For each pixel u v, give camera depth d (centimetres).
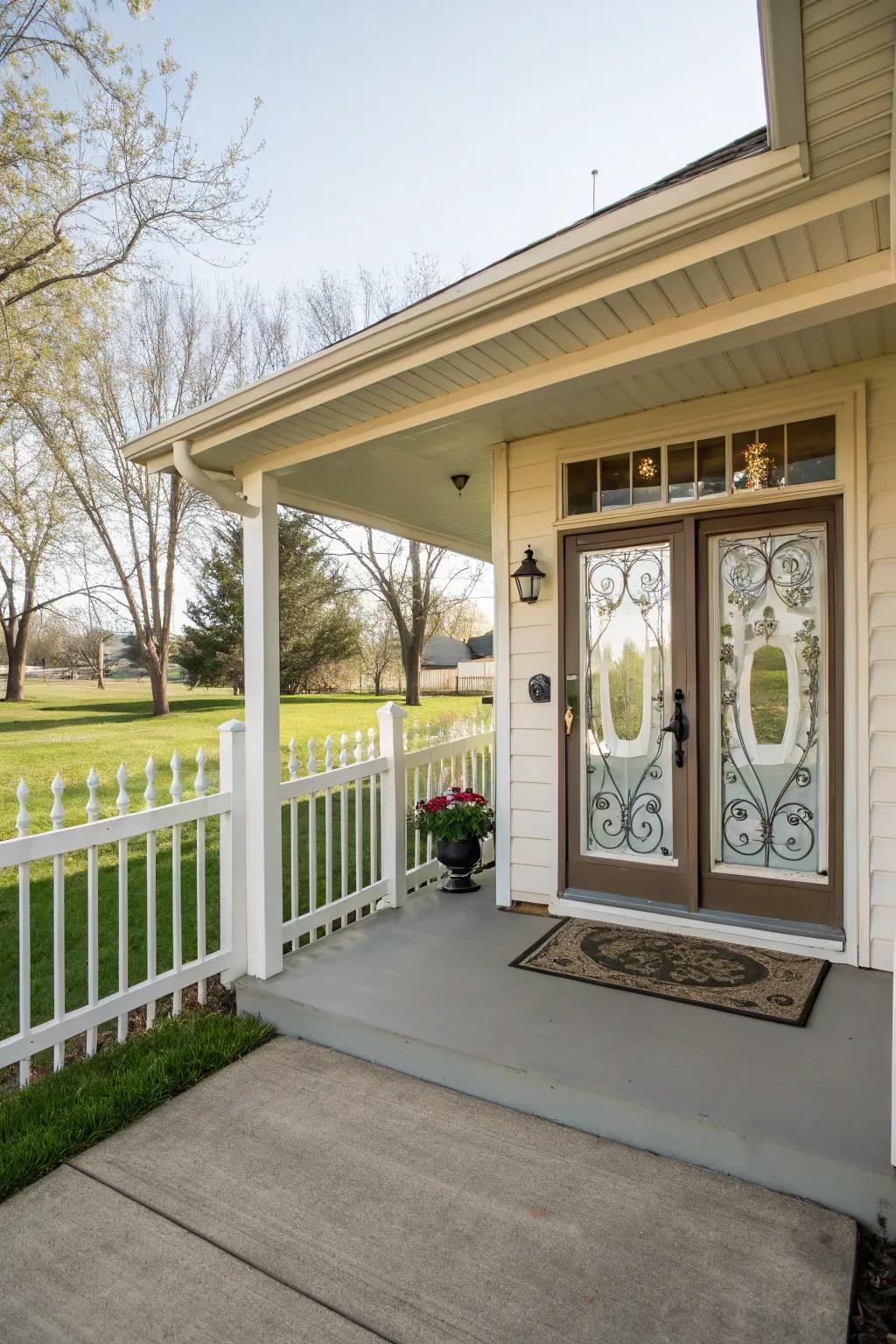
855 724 318
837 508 325
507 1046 258
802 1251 182
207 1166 218
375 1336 161
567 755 396
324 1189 207
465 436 391
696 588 356
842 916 325
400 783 431
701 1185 206
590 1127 231
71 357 1186
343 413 306
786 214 189
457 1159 219
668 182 280
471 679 2086
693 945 345
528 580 397
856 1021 271
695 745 357
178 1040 291
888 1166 191
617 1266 178
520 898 414
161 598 1655
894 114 154
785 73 147
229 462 362
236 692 1948
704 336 230
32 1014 340
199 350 1666
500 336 243
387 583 1791
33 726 1478
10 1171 211
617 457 377
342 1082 264
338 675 1955
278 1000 303
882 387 311
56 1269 181
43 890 509
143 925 452
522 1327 162
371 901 407
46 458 1378
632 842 381
